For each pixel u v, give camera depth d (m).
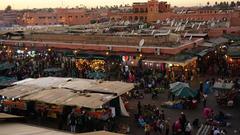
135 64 39.31
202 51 40.56
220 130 21.16
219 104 27.59
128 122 23.77
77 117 22.47
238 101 27.23
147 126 21.56
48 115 24.16
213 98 29.95
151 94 31.12
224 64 39.38
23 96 23.89
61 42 46.84
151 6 89.94
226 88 28.11
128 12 98.25
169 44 38.66
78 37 46.31
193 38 47.28
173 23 67.00
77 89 24.72
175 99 28.16
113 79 35.78
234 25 69.69
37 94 24.06
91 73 34.78
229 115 24.61
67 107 23.83
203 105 27.62
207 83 31.78
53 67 40.03
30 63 41.75
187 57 36.88
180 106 26.92
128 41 41.31
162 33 44.38
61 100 22.56
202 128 22.41
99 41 43.75
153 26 64.44
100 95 23.19
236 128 22.44
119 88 24.70
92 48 43.69
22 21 121.44
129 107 27.14
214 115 24.80
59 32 53.22
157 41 39.31
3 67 37.00
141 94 30.00
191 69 37.59
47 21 112.50
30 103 24.80
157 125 22.28
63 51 45.62
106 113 22.89
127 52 40.59
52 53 45.75
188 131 21.22
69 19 109.81
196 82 34.81
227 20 76.38
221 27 58.81
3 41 52.53
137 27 61.72
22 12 139.00
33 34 52.00
